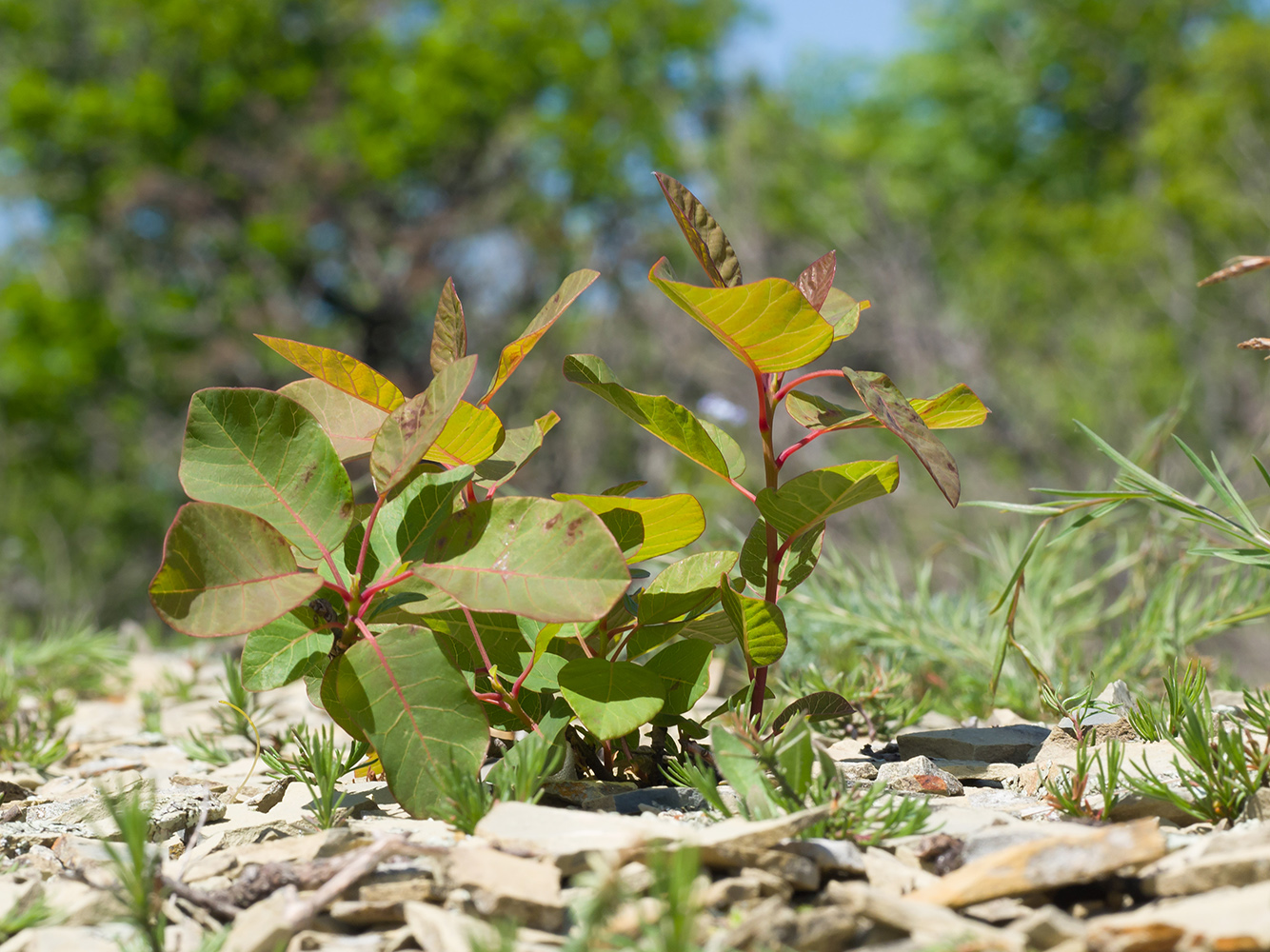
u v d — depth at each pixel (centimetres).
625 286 260
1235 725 39
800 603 67
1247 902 27
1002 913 29
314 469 39
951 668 65
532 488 244
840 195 272
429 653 36
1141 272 242
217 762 54
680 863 26
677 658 41
